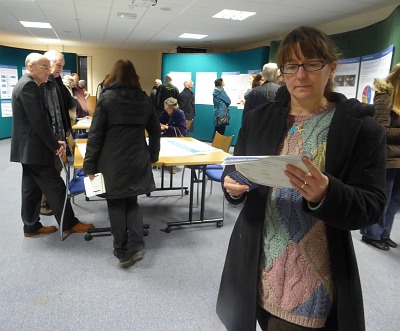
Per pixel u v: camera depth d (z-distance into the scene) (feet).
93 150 6.88
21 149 7.98
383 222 8.58
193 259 8.04
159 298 6.48
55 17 21.35
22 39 32.12
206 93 28.04
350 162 2.59
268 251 3.01
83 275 7.19
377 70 14.08
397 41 12.48
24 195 8.55
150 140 7.63
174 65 29.01
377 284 7.13
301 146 2.81
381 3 15.31
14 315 5.85
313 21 19.38
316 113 2.85
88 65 37.32
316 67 2.64
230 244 3.40
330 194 2.25
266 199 3.01
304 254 2.82
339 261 2.72
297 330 2.92
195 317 5.96
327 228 2.74
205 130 28.63
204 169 9.75
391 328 5.81
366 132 2.56
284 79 2.86
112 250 8.36
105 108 6.72
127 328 5.64
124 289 6.73
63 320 5.77
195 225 10.07
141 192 7.23
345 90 16.72
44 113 7.77
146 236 9.23
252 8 17.08
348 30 18.39
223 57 26.76
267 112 3.13
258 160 2.27
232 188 3.01
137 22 21.95
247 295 3.10
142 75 38.60
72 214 9.05
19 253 8.04
